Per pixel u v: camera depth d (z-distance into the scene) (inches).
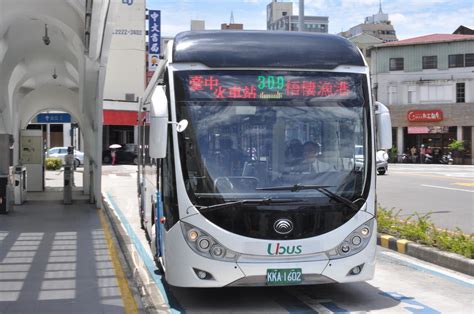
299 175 251.3
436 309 257.6
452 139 2165.4
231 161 249.6
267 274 240.4
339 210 249.1
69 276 315.3
